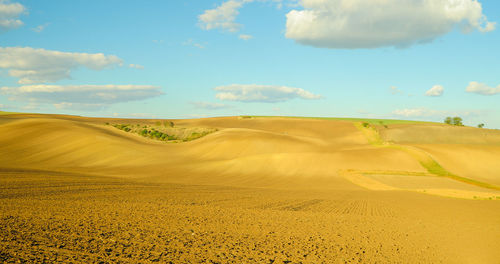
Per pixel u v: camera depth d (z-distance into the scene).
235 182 45.84
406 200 31.98
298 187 43.78
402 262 10.81
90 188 24.94
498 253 12.64
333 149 85.25
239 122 170.50
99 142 73.81
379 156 71.19
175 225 13.33
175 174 52.44
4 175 29.55
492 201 33.75
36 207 14.98
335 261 10.26
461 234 16.16
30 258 7.82
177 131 119.81
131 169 56.66
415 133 130.25
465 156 75.44
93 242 9.80
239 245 11.10
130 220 13.55
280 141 90.06
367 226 16.77
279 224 15.53
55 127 85.12
